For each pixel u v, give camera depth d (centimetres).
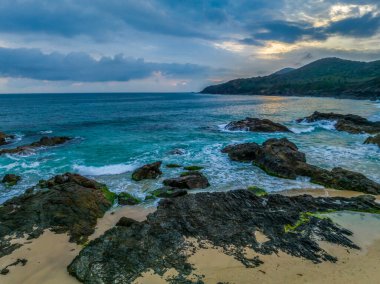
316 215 1468
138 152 3033
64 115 7062
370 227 1373
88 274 1023
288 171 2184
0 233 1337
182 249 1172
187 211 1467
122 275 1020
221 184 2058
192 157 2811
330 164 2497
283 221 1385
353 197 1691
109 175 2297
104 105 11000
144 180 2166
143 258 1105
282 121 5678
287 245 1208
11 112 7775
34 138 4025
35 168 2491
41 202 1567
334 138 3753
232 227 1332
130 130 4609
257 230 1320
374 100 12150
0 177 2270
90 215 1527
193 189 1956
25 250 1220
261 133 4209
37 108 9244
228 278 1010
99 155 2916
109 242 1178
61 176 1986
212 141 3612
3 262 1136
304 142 3475
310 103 11044
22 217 1458
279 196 1633
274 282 989
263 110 8225
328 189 1944
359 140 3588
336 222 1412
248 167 2470
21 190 2002
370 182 1931
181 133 4272
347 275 1027
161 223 1354
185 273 1036
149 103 12494
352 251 1177
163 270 1050
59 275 1054
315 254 1152
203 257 1127
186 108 9369
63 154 2959
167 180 2050
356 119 4928
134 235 1239
